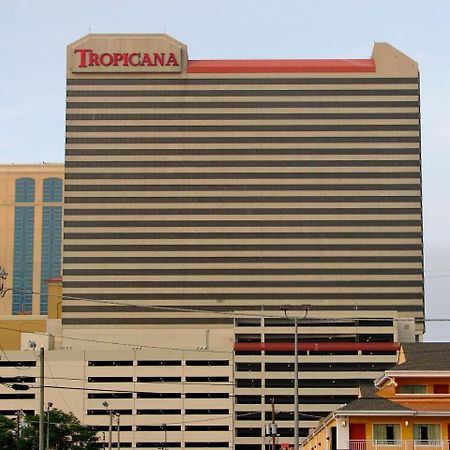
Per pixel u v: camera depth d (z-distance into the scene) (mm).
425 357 94312
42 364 85500
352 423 85062
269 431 134125
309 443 128875
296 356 77125
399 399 88688
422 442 84062
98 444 180625
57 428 147625
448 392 89500
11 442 140000
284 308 98312
